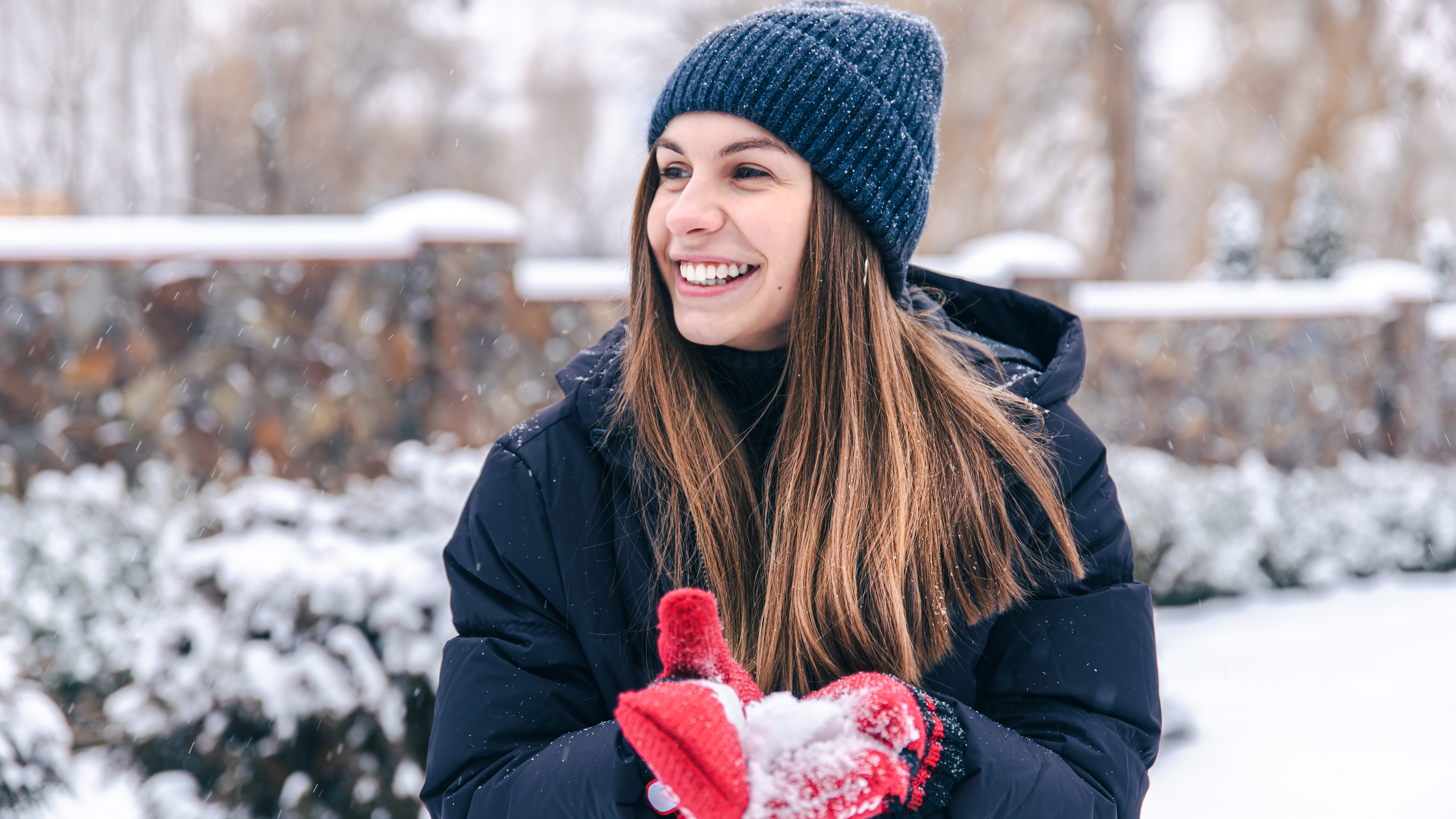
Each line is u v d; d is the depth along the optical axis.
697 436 1.17
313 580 2.49
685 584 1.15
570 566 1.14
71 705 3.58
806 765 0.79
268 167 11.30
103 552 4.00
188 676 2.47
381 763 2.51
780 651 1.11
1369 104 13.19
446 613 2.56
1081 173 15.22
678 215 1.12
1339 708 4.19
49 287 5.00
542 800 0.98
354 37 15.46
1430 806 3.25
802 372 1.16
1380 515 6.83
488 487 1.18
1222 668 4.77
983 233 14.18
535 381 5.61
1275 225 13.65
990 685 1.13
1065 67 14.10
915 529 1.11
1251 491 6.30
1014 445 1.14
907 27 1.26
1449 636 5.35
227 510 2.88
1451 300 10.90
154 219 5.16
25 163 8.69
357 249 5.25
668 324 1.22
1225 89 14.06
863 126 1.16
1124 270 13.62
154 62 9.77
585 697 1.13
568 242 26.67
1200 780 3.47
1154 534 5.86
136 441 5.06
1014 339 1.44
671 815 0.92
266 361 5.20
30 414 4.97
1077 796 0.99
